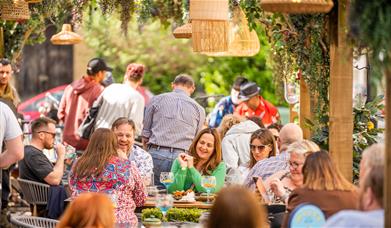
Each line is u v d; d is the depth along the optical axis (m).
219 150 9.67
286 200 7.65
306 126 9.24
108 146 8.25
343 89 8.15
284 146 8.71
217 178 9.57
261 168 8.58
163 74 23.09
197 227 7.53
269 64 13.57
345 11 7.93
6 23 12.26
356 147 9.35
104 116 12.30
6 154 8.30
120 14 12.30
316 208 6.06
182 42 23.14
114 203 8.10
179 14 13.14
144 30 22.98
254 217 4.90
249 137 10.69
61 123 13.86
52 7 11.93
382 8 5.43
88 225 5.39
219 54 11.38
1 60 11.06
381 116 10.18
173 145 11.01
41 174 10.55
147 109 11.20
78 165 8.21
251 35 11.27
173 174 9.48
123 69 22.89
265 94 20.95
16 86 23.88
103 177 8.15
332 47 8.14
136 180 8.28
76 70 24.00
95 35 22.83
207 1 8.53
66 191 10.39
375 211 5.47
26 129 13.21
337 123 8.17
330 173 6.51
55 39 12.86
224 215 4.89
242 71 21.48
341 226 5.45
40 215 10.70
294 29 8.79
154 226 7.72
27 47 23.91
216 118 14.26
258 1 9.37
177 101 11.14
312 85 8.83
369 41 5.48
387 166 5.35
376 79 5.48
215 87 21.64
